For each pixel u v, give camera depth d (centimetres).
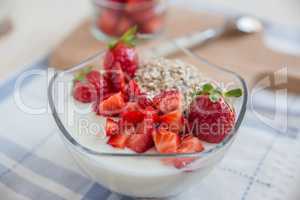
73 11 62
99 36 57
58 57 53
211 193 39
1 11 58
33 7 62
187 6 63
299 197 39
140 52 46
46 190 39
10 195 39
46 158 42
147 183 36
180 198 39
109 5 55
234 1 65
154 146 36
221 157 37
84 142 37
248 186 40
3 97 48
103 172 36
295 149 43
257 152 43
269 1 65
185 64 42
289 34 58
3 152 42
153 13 56
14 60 53
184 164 35
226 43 56
